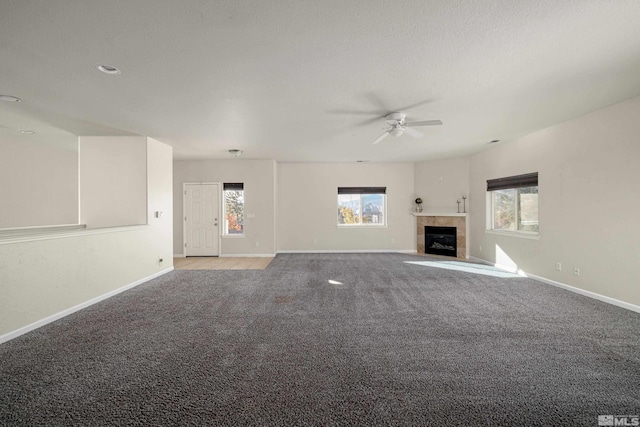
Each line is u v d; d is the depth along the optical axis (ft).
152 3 5.78
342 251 27.02
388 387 6.66
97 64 8.29
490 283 15.71
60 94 10.42
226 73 8.90
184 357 8.02
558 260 14.90
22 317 9.59
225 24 6.52
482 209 21.76
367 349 8.45
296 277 17.28
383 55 7.93
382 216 27.37
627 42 7.29
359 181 26.94
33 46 7.34
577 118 13.60
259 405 6.06
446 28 6.73
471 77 9.26
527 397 6.29
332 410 5.91
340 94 10.58
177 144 18.76
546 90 10.30
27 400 6.24
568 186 14.20
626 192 11.59
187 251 25.07
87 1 5.69
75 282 11.70
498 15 6.26
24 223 18.51
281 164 26.91
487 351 8.30
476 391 6.51
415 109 12.20
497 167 19.76
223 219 25.32
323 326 10.09
